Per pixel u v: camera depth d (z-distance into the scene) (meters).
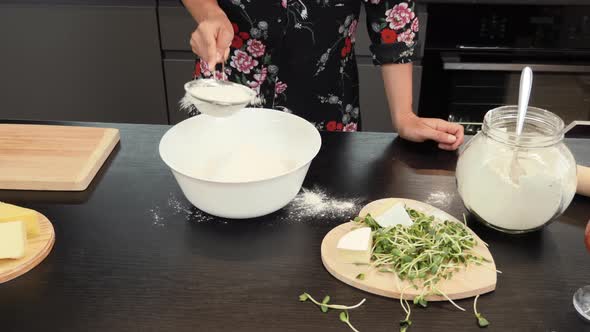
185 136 1.09
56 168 1.11
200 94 1.02
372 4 1.38
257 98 1.54
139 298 0.82
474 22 2.25
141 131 1.30
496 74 2.32
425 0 2.20
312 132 1.09
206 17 1.23
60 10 2.31
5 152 1.16
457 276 0.85
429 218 0.95
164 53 2.39
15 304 0.81
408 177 1.13
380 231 0.91
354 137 1.28
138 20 2.30
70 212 1.02
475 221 0.99
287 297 0.83
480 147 0.95
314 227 0.98
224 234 0.96
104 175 1.13
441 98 2.41
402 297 0.82
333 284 0.85
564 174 0.90
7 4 2.30
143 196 1.06
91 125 1.31
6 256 0.87
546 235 0.96
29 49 2.40
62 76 2.45
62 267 0.88
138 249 0.92
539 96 2.38
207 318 0.79
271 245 0.93
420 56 2.33
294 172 0.95
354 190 1.08
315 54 1.48
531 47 2.30
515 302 0.82
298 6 1.42
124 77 2.44
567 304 0.81
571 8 2.21
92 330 0.77
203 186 0.93
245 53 1.48
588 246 0.78
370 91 2.40
